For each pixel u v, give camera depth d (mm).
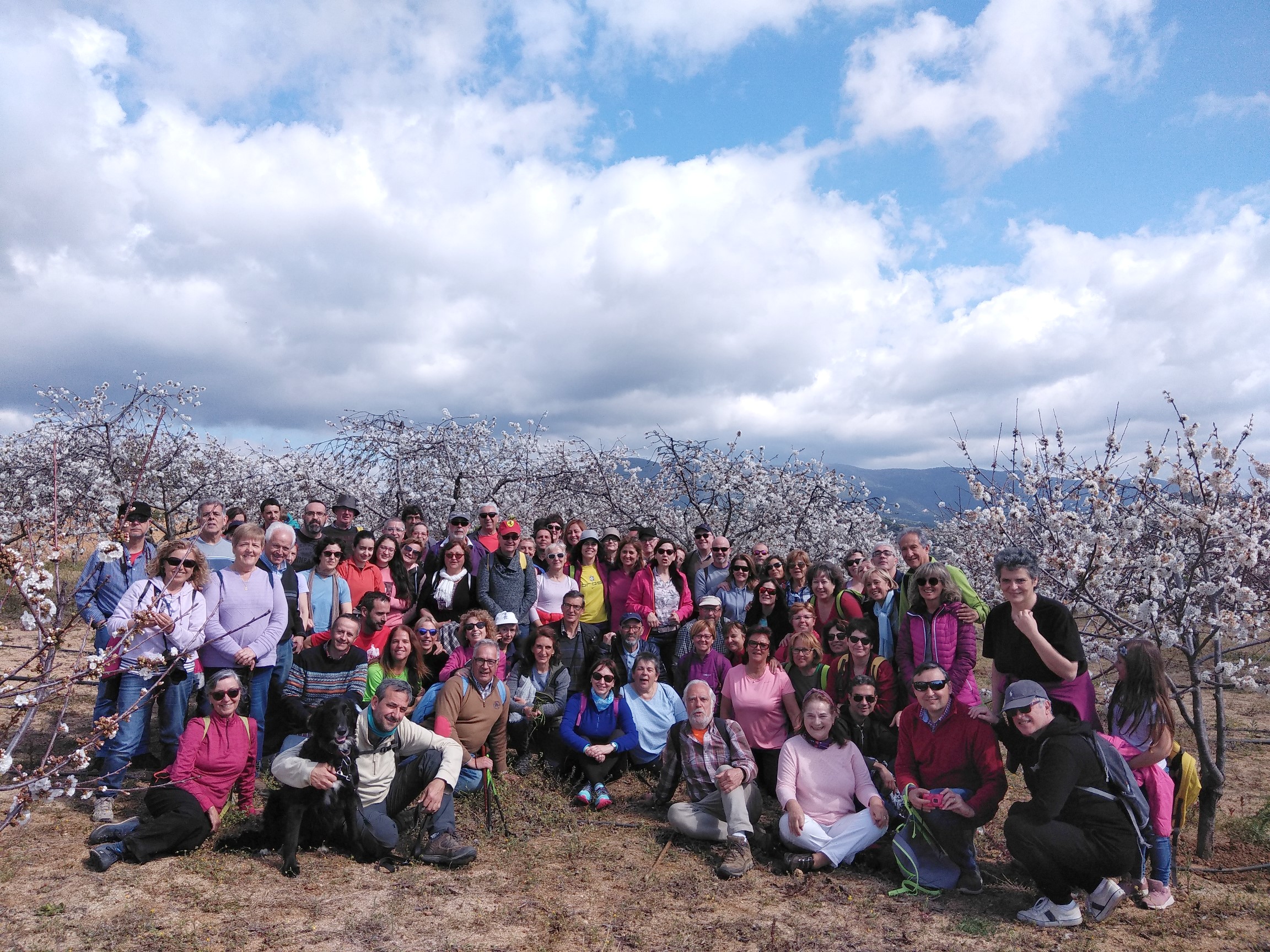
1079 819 4227
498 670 6477
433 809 4918
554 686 6965
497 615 7062
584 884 4688
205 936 3830
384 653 6398
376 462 13664
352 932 3947
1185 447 5566
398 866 4859
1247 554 5152
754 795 5383
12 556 4305
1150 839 4418
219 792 4996
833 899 4551
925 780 4961
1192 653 5289
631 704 6684
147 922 3936
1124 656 4812
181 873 4574
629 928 4121
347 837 4895
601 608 8078
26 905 4086
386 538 7496
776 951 3879
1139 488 5844
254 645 6059
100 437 13031
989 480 6840
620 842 5422
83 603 5977
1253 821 5527
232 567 6082
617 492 14812
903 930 4148
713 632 6914
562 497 15180
